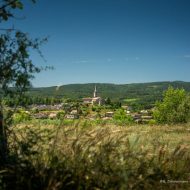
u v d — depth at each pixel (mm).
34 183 4254
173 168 5367
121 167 4551
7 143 4953
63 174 4355
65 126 5301
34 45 5520
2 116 5027
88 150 4742
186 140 11414
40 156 4789
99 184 4418
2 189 4234
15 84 5379
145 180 4625
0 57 5379
